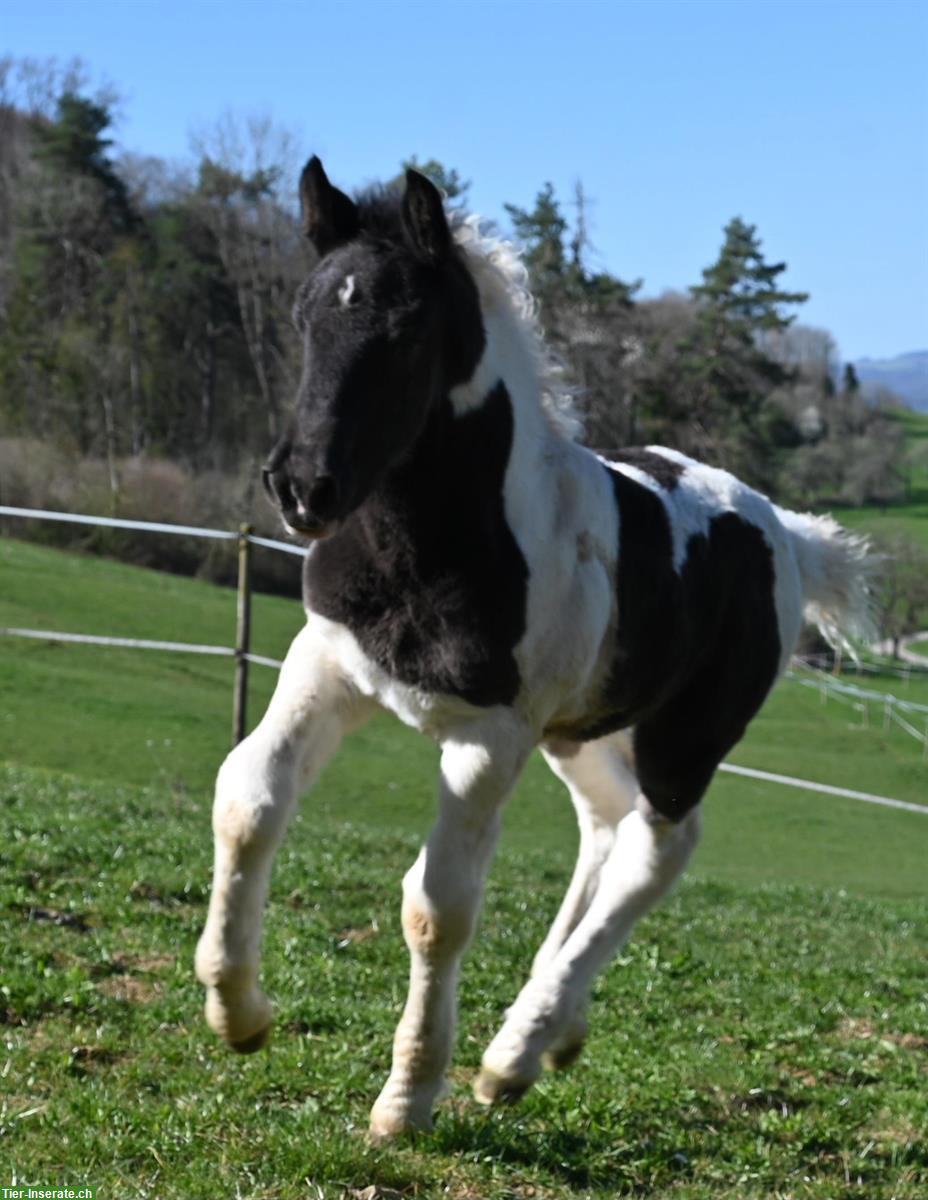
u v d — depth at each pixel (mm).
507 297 4938
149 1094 4848
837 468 72875
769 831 26922
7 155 67188
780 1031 6961
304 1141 4316
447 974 4570
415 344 4375
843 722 40625
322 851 11242
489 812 4613
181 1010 5695
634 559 5297
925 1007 8117
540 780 28125
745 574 6156
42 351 56188
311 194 4582
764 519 6457
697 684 5945
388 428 4324
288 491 4121
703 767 5973
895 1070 6559
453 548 4535
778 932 11188
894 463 76125
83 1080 4863
